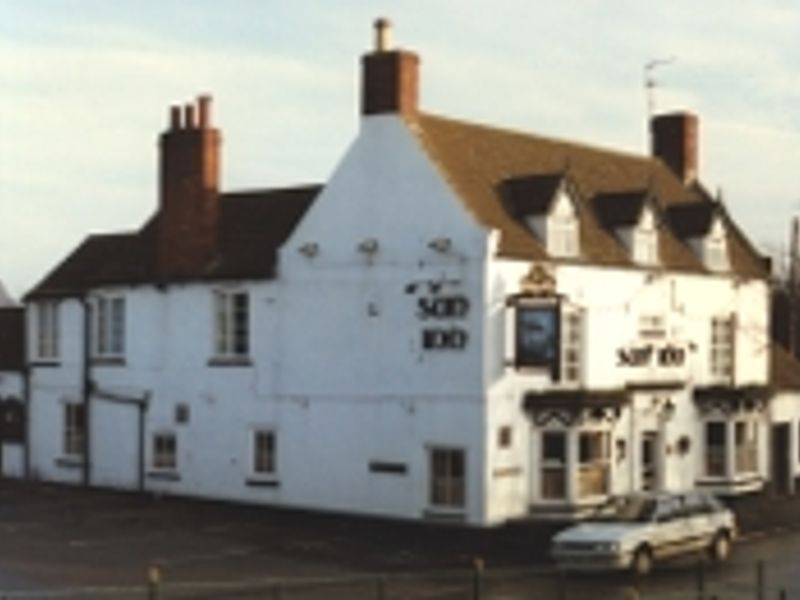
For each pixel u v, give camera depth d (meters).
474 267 34.81
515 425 35.38
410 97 37.12
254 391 39.59
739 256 45.97
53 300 45.69
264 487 39.16
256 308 39.69
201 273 41.03
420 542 35.19
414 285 36.00
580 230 38.72
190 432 41.28
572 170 42.22
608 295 38.47
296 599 26.62
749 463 43.56
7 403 47.22
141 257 44.09
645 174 46.53
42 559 30.58
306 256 38.41
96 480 44.06
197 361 41.19
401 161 36.50
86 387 44.47
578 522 34.53
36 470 46.12
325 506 37.72
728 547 32.91
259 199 42.59
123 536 34.72
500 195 37.41
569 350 37.09
